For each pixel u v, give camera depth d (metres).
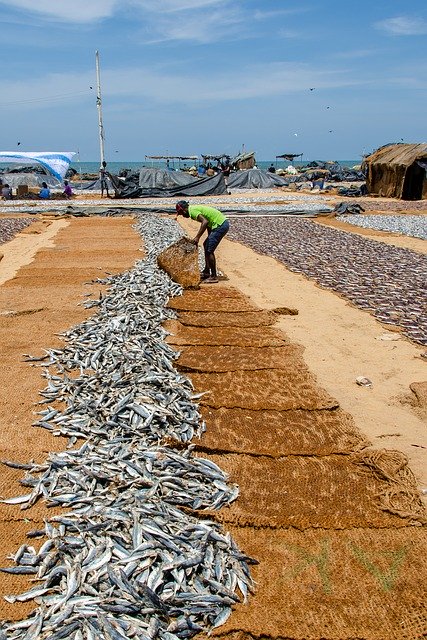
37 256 15.81
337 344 8.62
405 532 4.42
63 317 9.54
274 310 10.34
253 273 13.88
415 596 3.81
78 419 5.83
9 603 3.59
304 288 12.27
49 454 5.16
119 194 38.53
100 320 9.05
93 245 17.80
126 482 4.70
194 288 12.05
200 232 12.12
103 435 5.54
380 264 14.75
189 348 8.29
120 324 8.57
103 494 4.57
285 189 48.41
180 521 4.27
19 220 25.36
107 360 7.26
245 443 5.63
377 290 11.93
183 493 4.64
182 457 5.12
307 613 3.66
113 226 22.94
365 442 5.64
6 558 3.99
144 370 6.84
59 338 8.39
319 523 4.48
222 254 16.53
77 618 3.37
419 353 8.22
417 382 7.08
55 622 3.35
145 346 7.68
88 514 4.28
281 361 7.79
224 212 28.73
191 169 65.44
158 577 3.65
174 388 6.46
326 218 26.28
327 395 6.69
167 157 66.88
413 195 35.38
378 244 18.08
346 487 4.98
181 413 6.01
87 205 33.25
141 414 5.78
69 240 18.98
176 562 3.76
